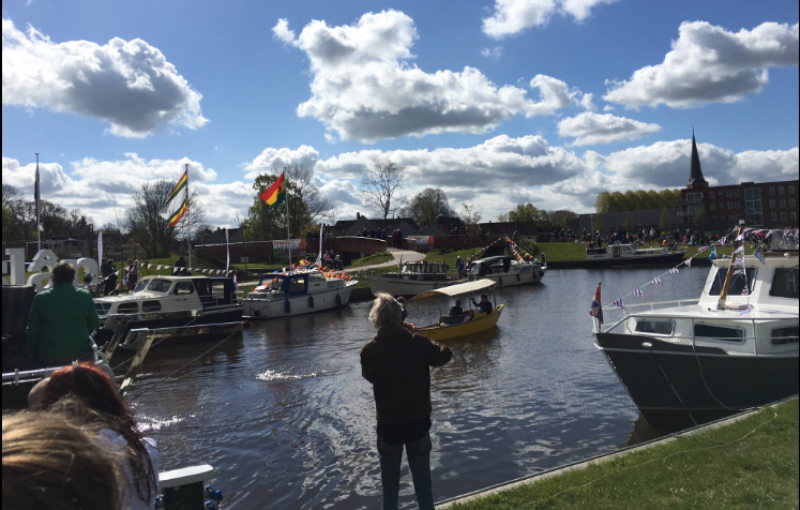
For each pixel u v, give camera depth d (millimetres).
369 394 13328
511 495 5922
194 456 9633
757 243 10953
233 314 22234
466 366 15781
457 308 21969
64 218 69625
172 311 21047
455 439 9984
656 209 117250
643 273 49188
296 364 17016
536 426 10594
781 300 10773
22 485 1264
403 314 4781
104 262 27156
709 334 10242
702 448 6984
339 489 8336
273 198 33375
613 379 13852
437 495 7828
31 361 6227
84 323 6199
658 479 6062
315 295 30109
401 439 4578
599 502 5570
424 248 59125
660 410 10414
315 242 51000
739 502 5340
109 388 2518
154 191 61812
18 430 1382
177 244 61156
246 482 8617
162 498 3434
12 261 16078
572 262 58281
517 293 36781
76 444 1420
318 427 11062
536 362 16078
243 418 11656
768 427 7543
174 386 14383
